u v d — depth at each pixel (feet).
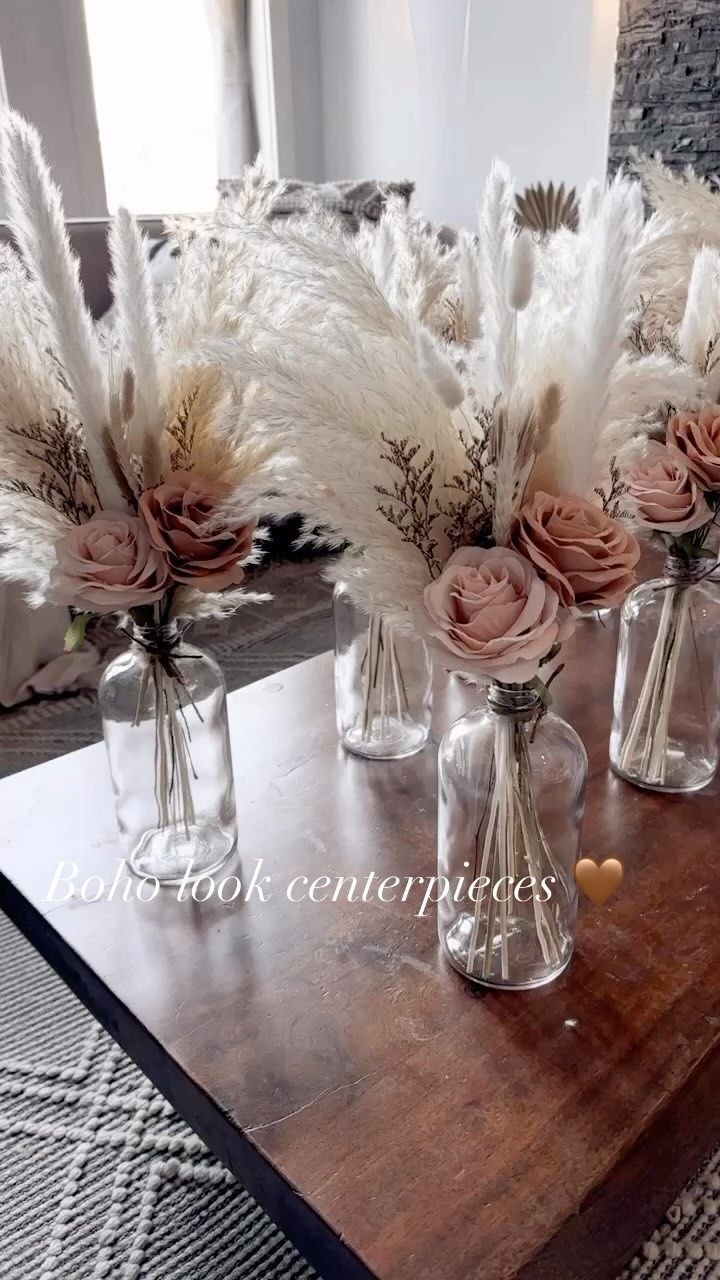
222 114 13.47
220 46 13.08
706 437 2.89
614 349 2.11
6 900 3.18
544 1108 2.27
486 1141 2.19
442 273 3.23
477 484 2.22
